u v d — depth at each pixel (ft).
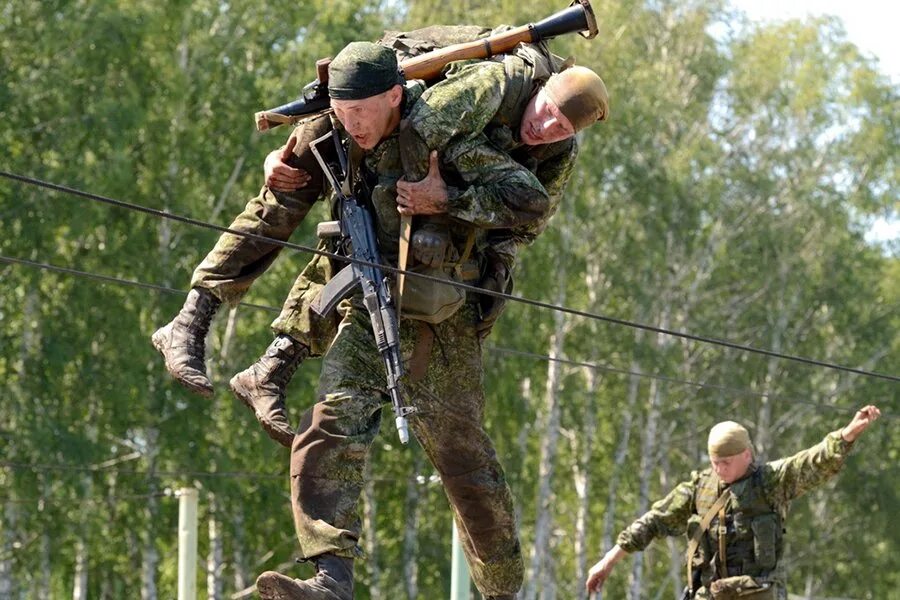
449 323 25.98
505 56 24.93
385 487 141.38
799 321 166.30
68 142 121.90
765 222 165.48
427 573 143.13
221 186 130.62
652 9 167.02
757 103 169.37
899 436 167.22
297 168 26.02
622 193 153.07
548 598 149.69
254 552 135.03
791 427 167.02
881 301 172.14
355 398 24.77
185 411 123.75
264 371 25.90
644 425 159.94
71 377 124.88
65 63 123.13
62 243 125.39
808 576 166.91
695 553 37.06
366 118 24.22
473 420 26.48
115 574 143.54
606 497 162.40
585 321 153.17
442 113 24.00
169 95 127.65
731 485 36.76
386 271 24.98
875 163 171.32
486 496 26.89
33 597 133.59
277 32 137.59
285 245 24.81
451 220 25.02
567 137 24.66
